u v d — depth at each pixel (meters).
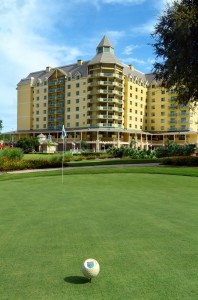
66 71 103.81
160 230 6.64
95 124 91.75
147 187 14.82
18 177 21.44
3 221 7.72
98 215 8.30
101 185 15.83
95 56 93.25
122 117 93.88
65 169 26.56
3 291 3.79
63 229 6.83
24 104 110.62
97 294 3.68
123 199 11.13
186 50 27.02
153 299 3.55
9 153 33.75
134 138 93.56
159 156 50.16
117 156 56.00
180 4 28.12
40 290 3.81
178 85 30.98
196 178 18.66
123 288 3.84
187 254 5.07
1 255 5.11
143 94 102.31
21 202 10.76
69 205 9.99
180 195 12.09
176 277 4.16
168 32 28.59
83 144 87.12
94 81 93.00
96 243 5.72
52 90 103.12
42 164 31.20
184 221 7.49
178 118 97.56
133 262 4.72
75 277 4.19
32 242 5.83
